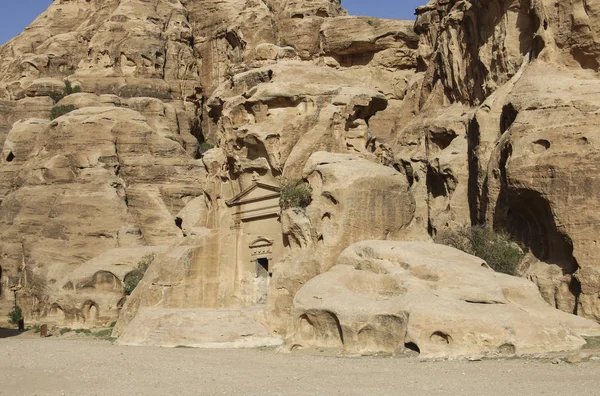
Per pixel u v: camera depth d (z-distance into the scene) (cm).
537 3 4322
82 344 4409
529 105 4050
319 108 4722
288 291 4206
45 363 3375
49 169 6856
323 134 4631
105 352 3788
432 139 5525
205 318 4262
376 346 3278
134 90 7956
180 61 8412
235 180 5031
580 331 3228
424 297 3186
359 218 4191
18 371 3142
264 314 4288
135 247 6278
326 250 4125
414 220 4456
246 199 4884
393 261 3547
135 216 6894
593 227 3659
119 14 8312
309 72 4906
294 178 4525
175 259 4900
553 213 3784
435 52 6128
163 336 4212
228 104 5031
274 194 4703
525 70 4416
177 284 4869
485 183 4538
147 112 7769
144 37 8175
